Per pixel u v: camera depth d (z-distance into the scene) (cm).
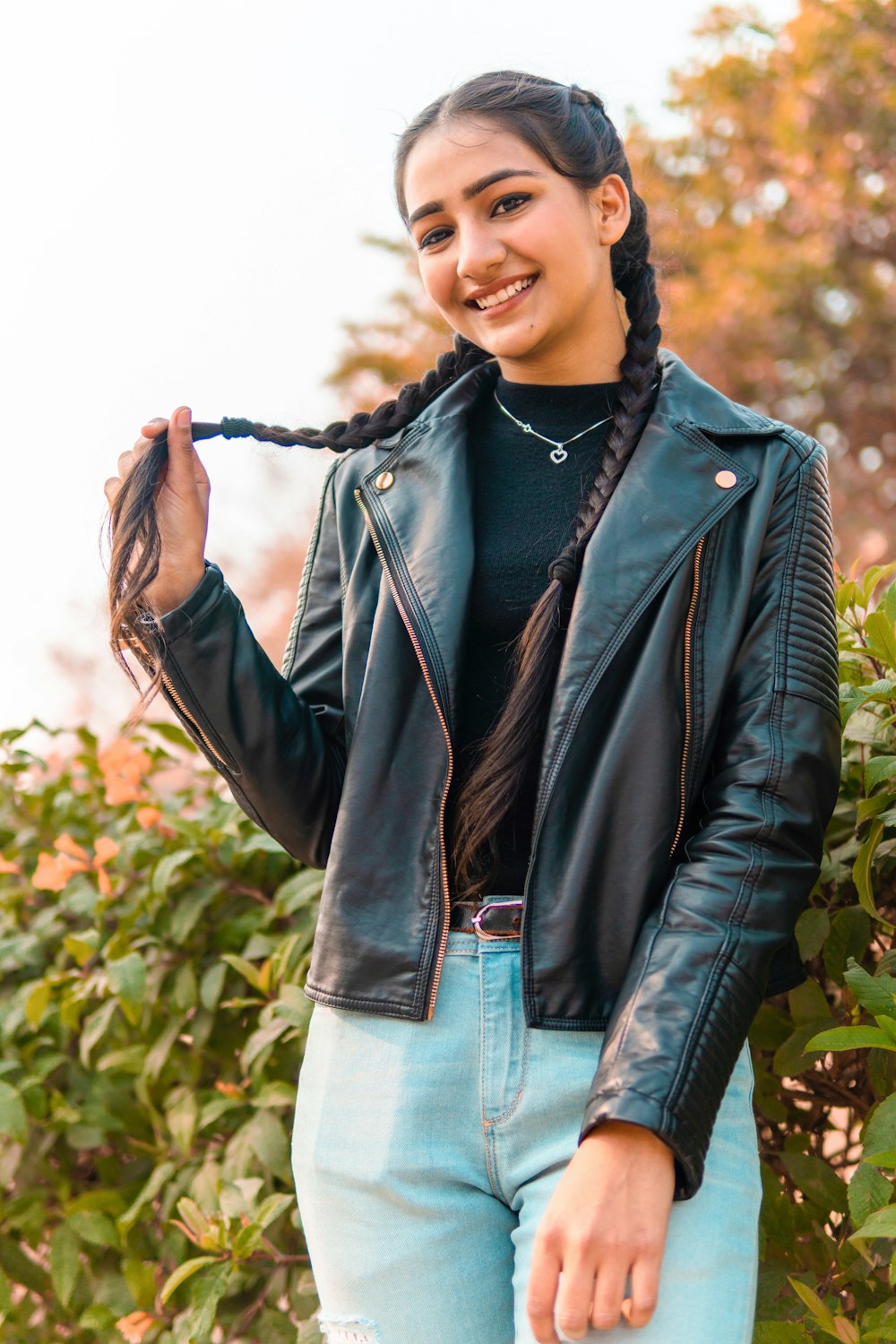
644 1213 95
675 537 116
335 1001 120
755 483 118
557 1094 111
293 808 132
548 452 129
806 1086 149
